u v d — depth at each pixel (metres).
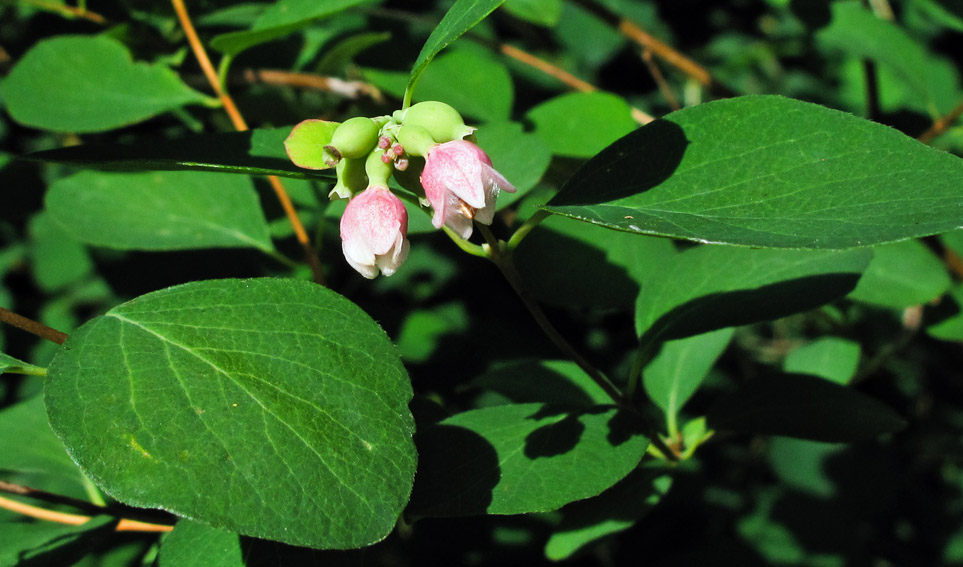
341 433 0.15
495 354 0.27
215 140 0.17
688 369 0.21
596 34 0.37
